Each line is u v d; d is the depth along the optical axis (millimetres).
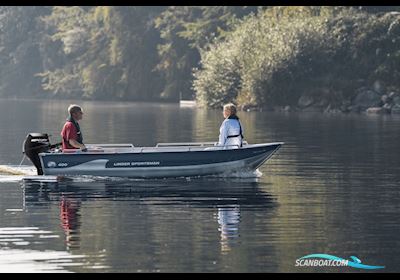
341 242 40156
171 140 94375
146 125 123812
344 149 83438
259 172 62938
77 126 61125
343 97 176500
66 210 48031
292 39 183375
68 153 60281
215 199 51750
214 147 61344
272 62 182750
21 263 36469
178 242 39969
